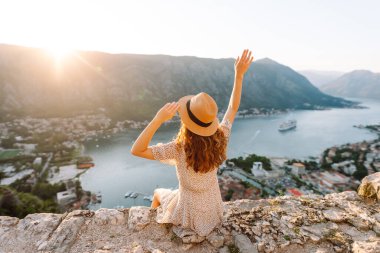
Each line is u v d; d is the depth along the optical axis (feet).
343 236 8.18
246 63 8.63
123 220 9.30
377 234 8.29
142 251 7.59
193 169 7.05
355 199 10.57
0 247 7.79
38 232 8.51
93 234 8.55
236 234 8.22
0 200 60.39
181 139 6.95
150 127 6.47
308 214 9.44
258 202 10.61
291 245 7.84
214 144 6.81
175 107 6.63
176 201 8.36
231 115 8.77
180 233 8.11
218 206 8.30
